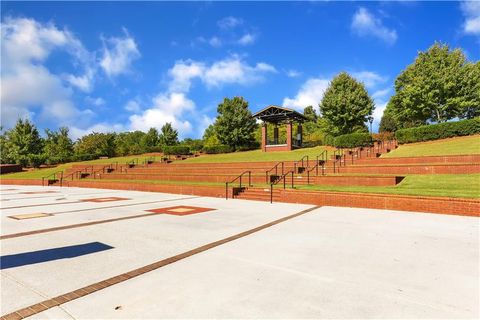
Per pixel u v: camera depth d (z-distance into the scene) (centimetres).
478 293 422
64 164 4900
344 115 3794
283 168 2191
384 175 1588
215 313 371
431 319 353
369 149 2647
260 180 1959
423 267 525
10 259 602
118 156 5734
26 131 4956
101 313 374
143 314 370
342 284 457
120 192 2159
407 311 372
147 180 2619
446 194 1106
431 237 727
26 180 3297
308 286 451
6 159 4872
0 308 392
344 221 942
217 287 450
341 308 381
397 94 4722
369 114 3909
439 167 1516
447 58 3597
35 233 839
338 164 2158
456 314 364
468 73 3550
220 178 2170
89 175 3444
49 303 405
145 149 5222
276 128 3806
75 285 466
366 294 422
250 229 855
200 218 1044
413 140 2727
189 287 452
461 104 3450
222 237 766
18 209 1330
